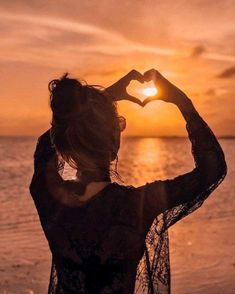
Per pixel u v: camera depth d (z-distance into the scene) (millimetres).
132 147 163375
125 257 1646
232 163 65062
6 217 19500
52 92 1719
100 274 1654
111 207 1655
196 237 14672
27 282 9969
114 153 1701
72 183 1719
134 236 1642
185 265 11086
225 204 23609
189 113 1712
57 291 1743
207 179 1640
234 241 13961
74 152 1675
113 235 1645
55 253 1726
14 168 56469
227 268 10766
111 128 1675
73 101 1658
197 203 1661
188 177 1648
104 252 1649
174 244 13586
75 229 1673
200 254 12250
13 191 31281
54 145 1725
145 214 1644
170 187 1640
